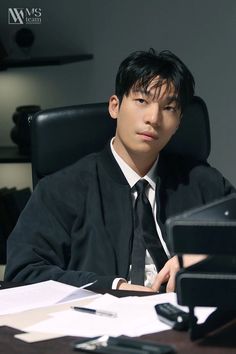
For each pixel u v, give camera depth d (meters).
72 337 1.53
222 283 1.45
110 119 2.57
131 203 2.38
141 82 2.28
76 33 4.43
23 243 2.30
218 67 4.31
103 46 4.40
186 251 1.44
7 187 4.55
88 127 2.56
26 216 2.36
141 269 2.31
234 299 1.45
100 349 1.42
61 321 1.64
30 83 4.50
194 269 1.47
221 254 1.43
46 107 4.50
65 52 4.45
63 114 2.55
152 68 2.28
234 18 4.27
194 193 2.47
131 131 2.33
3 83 4.52
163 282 2.13
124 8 4.36
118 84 2.36
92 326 1.60
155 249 2.33
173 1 4.31
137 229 2.36
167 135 2.35
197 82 4.34
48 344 1.49
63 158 2.56
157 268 2.32
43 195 2.38
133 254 2.33
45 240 2.32
